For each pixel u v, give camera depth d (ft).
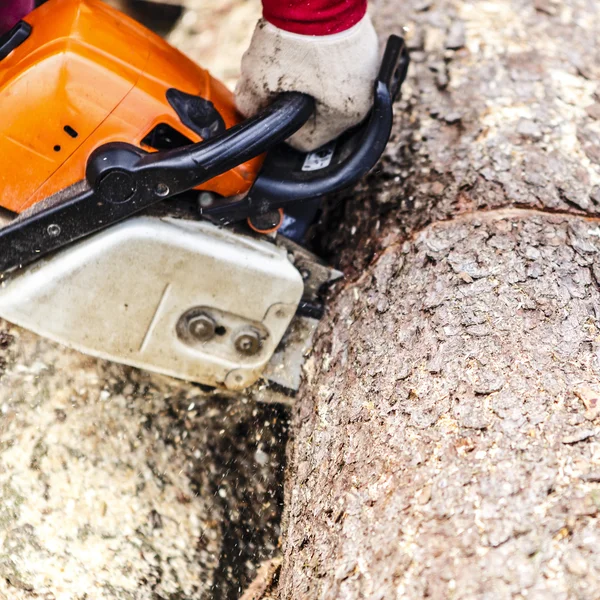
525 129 4.45
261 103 4.09
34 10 4.14
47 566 4.13
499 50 4.73
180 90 4.02
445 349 4.00
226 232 4.07
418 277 4.17
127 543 4.17
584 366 3.92
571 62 4.71
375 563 3.80
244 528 4.23
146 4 5.55
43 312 4.06
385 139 4.06
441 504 3.78
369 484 3.92
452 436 3.86
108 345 4.14
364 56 4.05
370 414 4.03
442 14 4.89
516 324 4.00
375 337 4.15
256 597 4.16
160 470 4.26
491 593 3.64
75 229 3.98
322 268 4.25
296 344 4.31
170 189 3.95
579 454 3.77
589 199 4.27
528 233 4.17
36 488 4.19
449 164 4.39
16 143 3.92
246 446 4.31
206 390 4.35
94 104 3.92
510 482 3.75
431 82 4.66
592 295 4.06
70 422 4.27
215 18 5.56
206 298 4.09
